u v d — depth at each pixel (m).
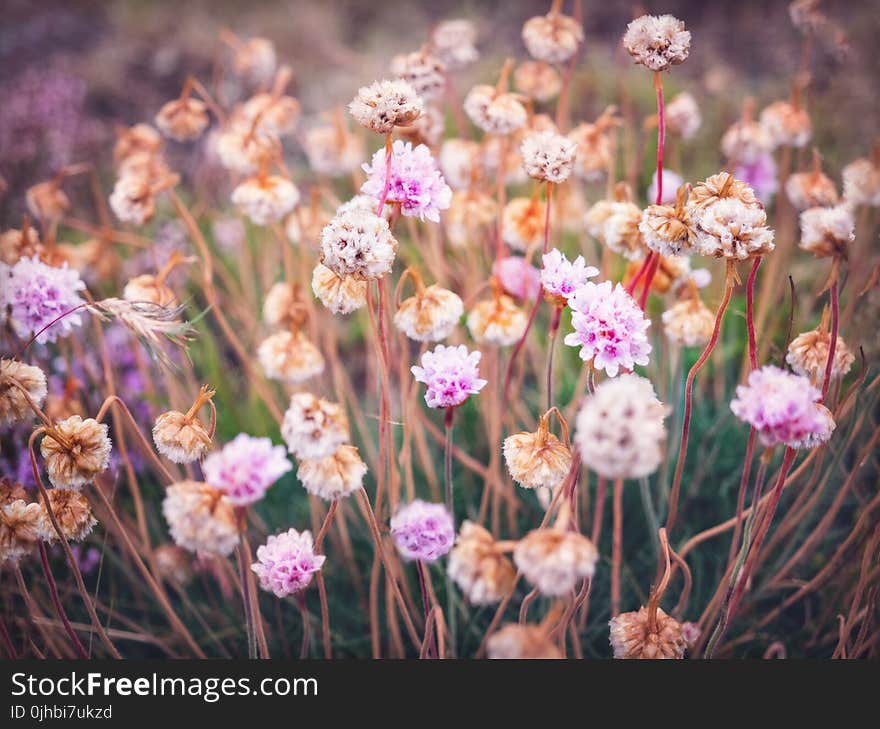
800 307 0.64
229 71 0.98
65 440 0.43
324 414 0.41
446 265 0.60
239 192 0.52
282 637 0.53
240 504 0.40
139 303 0.45
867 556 0.48
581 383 0.56
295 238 0.57
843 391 0.55
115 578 0.56
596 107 0.92
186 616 0.55
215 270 0.73
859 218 0.61
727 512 0.57
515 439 0.44
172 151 0.93
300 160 0.90
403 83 0.44
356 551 0.57
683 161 0.82
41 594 0.53
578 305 0.43
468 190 0.55
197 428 0.43
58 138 0.85
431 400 0.44
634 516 0.58
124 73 1.07
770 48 1.01
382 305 0.46
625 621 0.44
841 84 0.78
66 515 0.44
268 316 0.54
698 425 0.60
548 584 0.39
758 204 0.43
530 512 0.56
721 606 0.46
